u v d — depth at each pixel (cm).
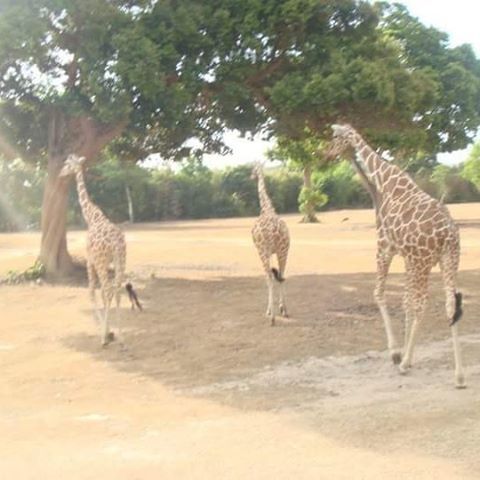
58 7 1481
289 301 1398
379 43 1755
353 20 1748
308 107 1609
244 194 6044
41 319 1347
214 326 1204
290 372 931
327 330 1148
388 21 2681
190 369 970
